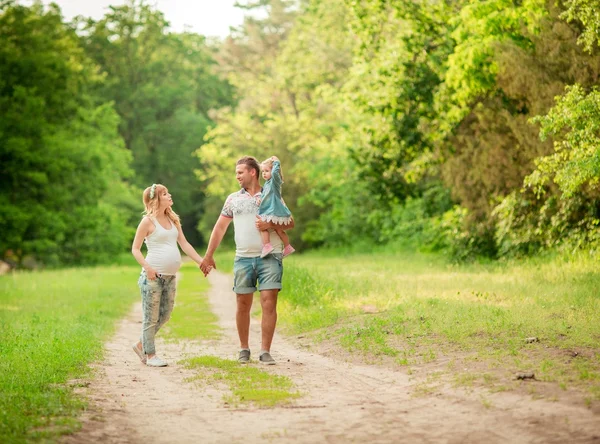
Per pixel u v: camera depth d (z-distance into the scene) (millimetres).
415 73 24328
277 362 8539
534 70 17688
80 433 5262
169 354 9641
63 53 52625
